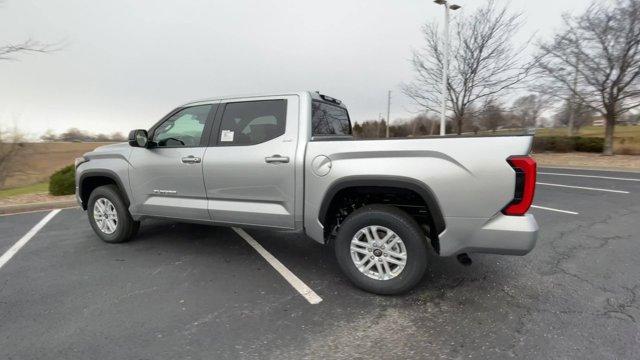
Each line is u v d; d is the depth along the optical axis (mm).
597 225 5473
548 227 5391
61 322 2768
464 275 3561
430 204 2854
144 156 4203
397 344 2445
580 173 12250
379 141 3018
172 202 4098
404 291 3066
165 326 2701
